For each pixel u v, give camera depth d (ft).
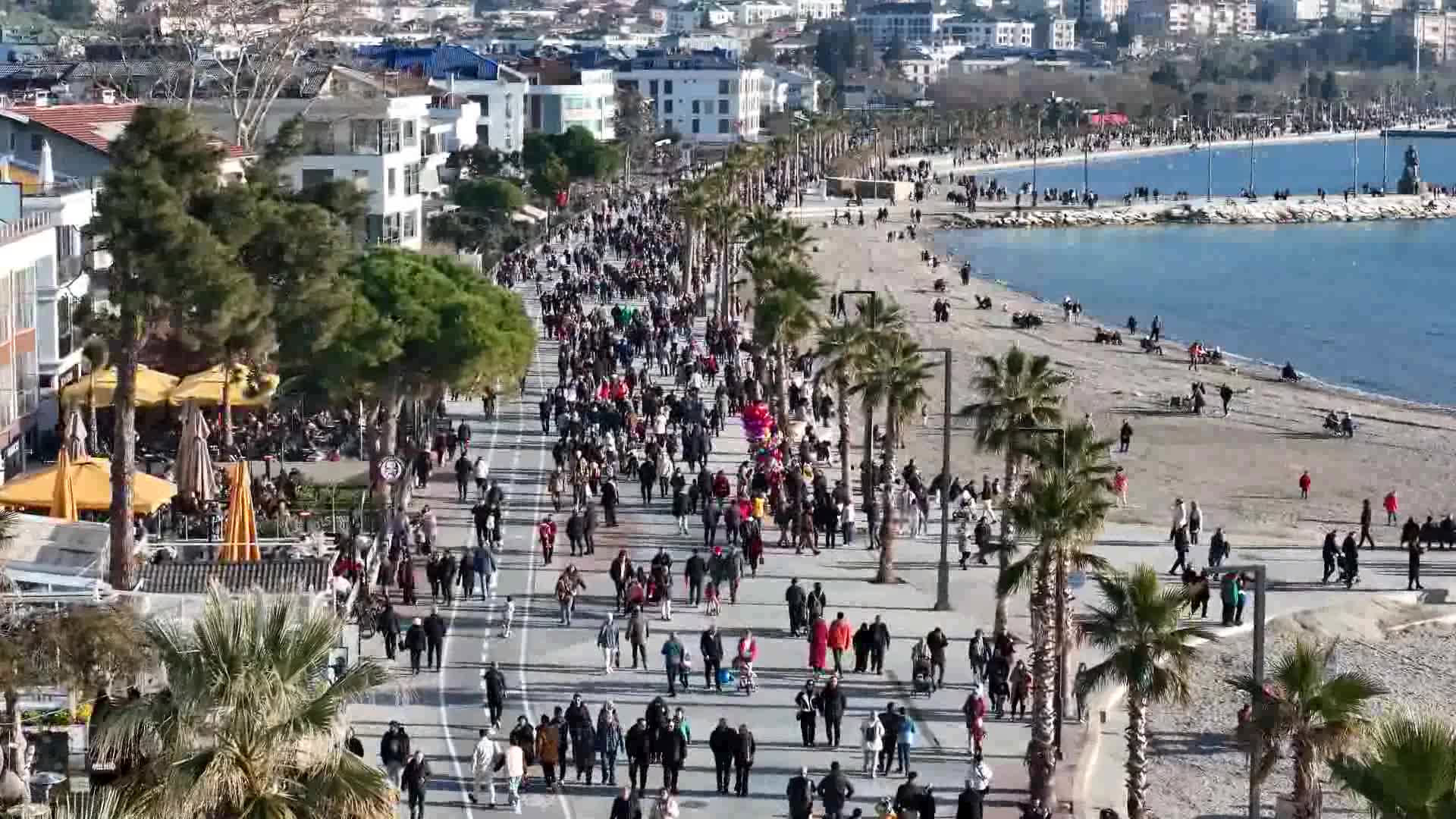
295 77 433.48
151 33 504.02
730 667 187.83
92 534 166.91
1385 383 468.34
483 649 193.06
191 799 87.66
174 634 93.30
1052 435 197.26
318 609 96.68
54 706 130.11
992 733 174.40
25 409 245.24
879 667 190.49
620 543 241.55
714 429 318.86
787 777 159.02
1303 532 282.97
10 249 235.61
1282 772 177.06
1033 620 173.68
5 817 112.37
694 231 546.26
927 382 421.59
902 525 257.14
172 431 265.34
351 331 239.30
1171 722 191.01
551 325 421.18
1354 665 211.82
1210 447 355.97
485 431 317.83
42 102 382.01
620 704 176.55
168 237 185.37
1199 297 634.43
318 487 247.09
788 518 248.52
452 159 595.47
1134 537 269.85
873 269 652.48
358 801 89.86
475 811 147.84
